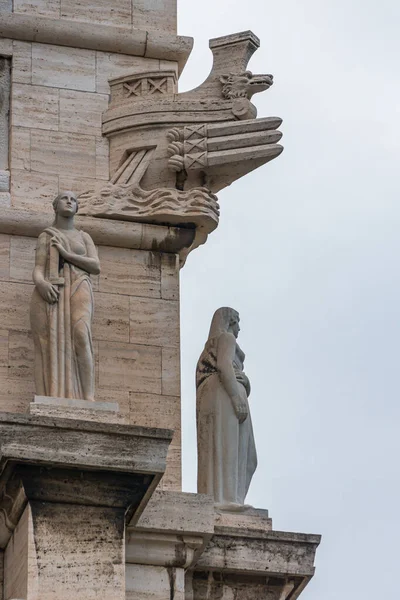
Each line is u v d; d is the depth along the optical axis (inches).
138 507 1510.8
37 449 1466.5
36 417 1473.9
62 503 1483.8
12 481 1486.2
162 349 1674.5
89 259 1609.3
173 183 1733.5
